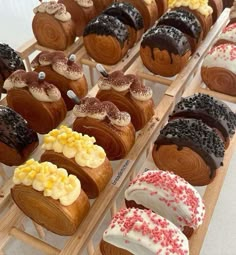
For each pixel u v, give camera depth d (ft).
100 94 1.58
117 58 1.96
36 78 1.58
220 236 1.57
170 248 1.03
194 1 2.00
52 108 1.59
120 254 1.10
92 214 1.31
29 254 1.52
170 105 1.72
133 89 1.53
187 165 1.35
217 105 1.47
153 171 1.25
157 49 1.79
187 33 1.88
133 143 1.51
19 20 2.98
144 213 1.11
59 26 2.01
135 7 2.14
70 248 1.23
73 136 1.30
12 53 1.83
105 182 1.33
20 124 1.48
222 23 2.23
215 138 1.34
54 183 1.17
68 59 1.69
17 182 1.20
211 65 1.71
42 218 1.27
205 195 1.37
